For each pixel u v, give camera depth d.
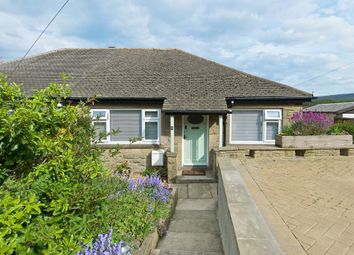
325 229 2.46
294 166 5.50
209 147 9.12
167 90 9.15
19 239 1.72
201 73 10.41
